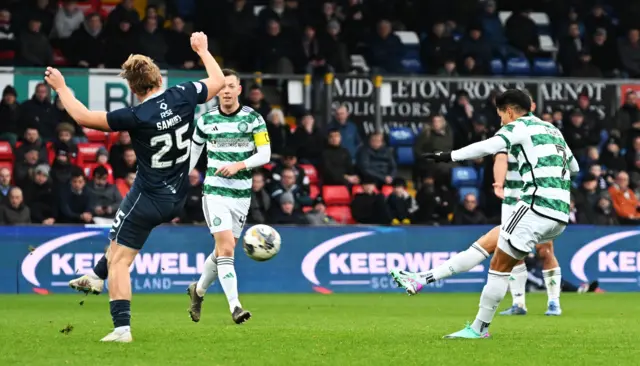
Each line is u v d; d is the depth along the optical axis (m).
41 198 54.66
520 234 26.56
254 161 32.19
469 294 53.75
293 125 65.69
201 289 32.66
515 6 78.81
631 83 66.31
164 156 24.45
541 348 24.92
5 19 65.81
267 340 26.36
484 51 70.75
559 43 73.62
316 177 62.00
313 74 67.44
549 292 38.91
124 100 61.59
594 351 24.45
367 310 41.19
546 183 26.72
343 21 73.56
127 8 65.31
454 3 74.50
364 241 55.38
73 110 23.77
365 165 62.00
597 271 56.62
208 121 32.81
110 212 54.72
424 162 61.94
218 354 23.03
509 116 27.75
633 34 74.00
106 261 26.53
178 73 61.38
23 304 43.88
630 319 36.47
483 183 60.47
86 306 42.56
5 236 51.94
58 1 68.06
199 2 69.75
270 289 54.34
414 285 28.64
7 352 23.12
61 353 22.97
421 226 55.84
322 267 54.88
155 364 21.22
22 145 56.06
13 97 59.50
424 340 26.56
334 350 24.02
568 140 64.19
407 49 73.31
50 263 52.28
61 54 67.81
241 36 68.50
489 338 27.31
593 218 59.78
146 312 38.91
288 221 56.06
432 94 65.56
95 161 60.56
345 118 63.12
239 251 54.25
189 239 53.62
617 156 64.31
